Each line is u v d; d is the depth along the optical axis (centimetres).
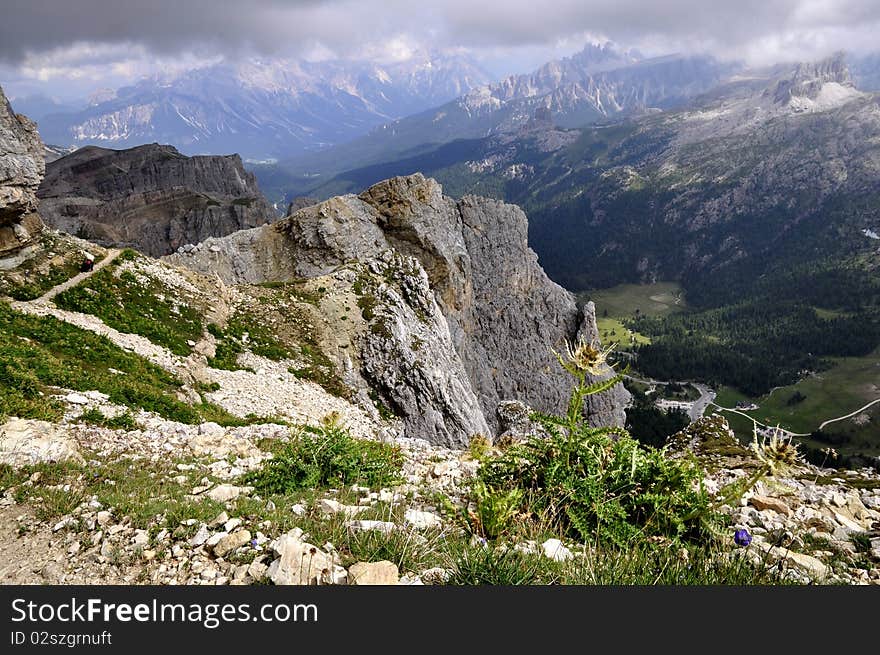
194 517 821
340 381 4509
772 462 700
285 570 621
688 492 836
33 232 3731
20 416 1455
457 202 9256
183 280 4459
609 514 812
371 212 7981
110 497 937
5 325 2550
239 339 4269
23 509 924
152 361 3003
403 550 687
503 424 6744
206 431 1802
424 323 5828
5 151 3506
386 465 1245
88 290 3547
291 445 1270
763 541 878
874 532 973
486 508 796
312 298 5175
